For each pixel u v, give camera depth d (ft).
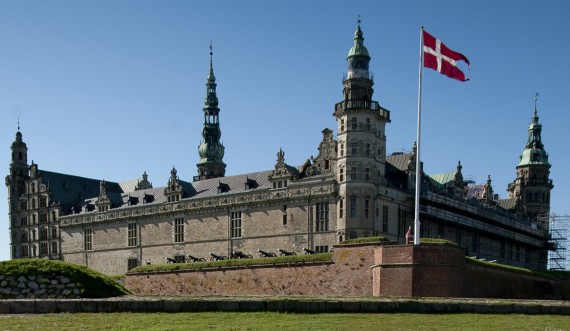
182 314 107.86
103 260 401.49
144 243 378.53
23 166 475.72
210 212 346.33
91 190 469.98
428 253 175.63
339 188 291.17
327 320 101.40
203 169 504.02
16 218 466.70
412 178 317.01
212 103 509.76
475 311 111.75
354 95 293.02
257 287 239.50
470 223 350.84
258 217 323.98
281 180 315.78
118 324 96.99
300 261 225.97
